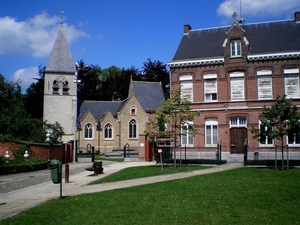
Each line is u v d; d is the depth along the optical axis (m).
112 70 82.06
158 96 57.22
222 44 30.61
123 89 68.75
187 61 29.66
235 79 28.62
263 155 26.94
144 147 30.91
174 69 30.31
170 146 28.70
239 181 15.66
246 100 27.92
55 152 29.89
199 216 9.21
